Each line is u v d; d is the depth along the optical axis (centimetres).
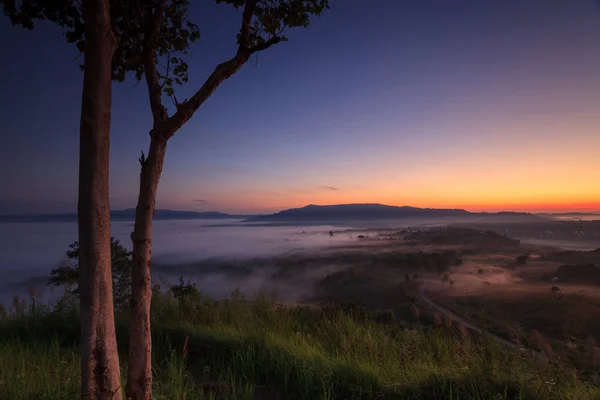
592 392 354
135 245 282
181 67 356
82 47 328
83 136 245
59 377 397
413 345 505
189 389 406
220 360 505
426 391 392
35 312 635
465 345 455
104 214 247
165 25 350
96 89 246
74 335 602
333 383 422
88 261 242
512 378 382
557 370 382
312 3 313
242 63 302
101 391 243
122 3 305
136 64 316
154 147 287
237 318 670
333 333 606
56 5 313
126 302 1094
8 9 309
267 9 317
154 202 288
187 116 285
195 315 669
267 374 457
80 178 244
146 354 281
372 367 449
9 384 374
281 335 597
